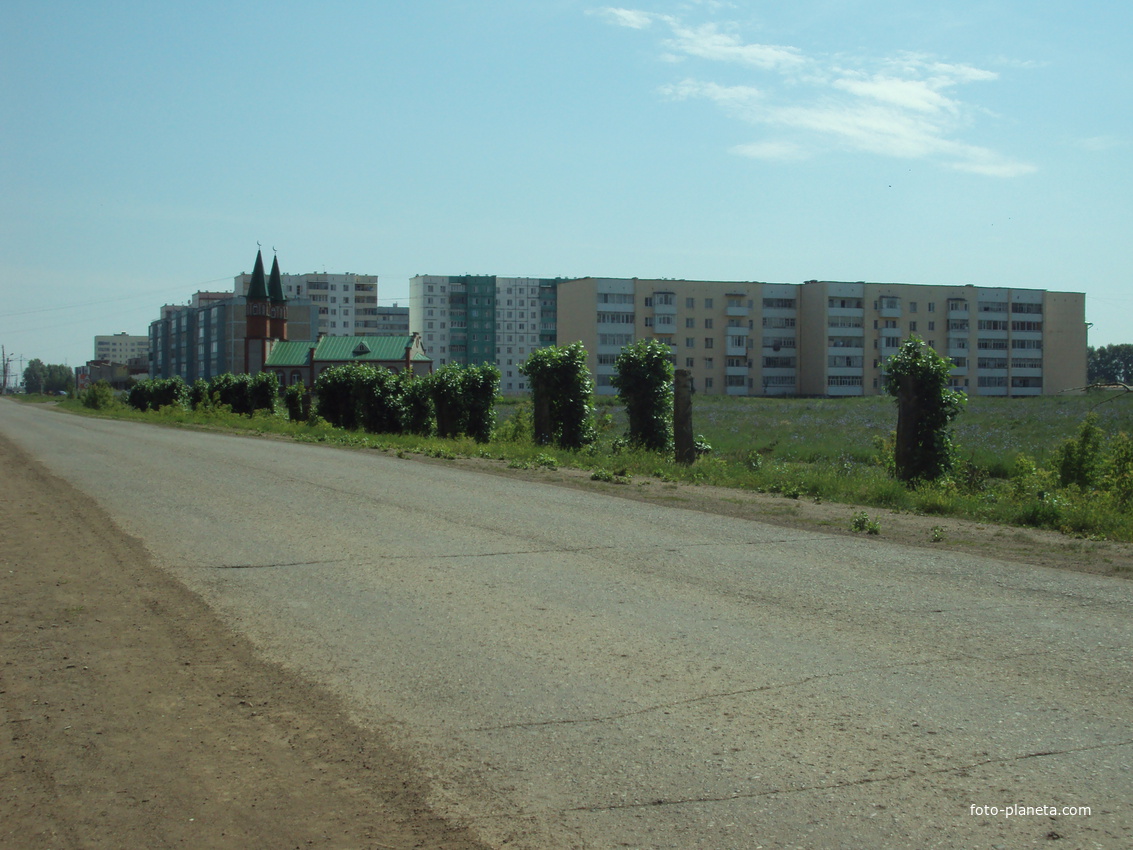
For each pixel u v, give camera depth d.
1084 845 3.26
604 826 3.40
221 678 5.08
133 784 3.80
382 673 5.13
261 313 111.44
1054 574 7.74
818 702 4.63
